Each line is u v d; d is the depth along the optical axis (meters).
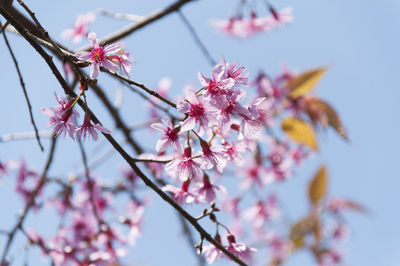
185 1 1.33
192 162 1.10
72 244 1.40
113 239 1.41
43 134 1.38
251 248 1.15
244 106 1.08
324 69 1.28
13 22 1.05
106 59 1.07
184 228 1.42
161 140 1.09
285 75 1.57
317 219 1.50
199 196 1.16
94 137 1.07
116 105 1.43
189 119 1.06
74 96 1.07
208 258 1.14
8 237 1.27
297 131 1.27
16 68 1.12
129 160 1.08
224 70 1.07
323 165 1.43
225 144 1.12
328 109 1.28
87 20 1.35
